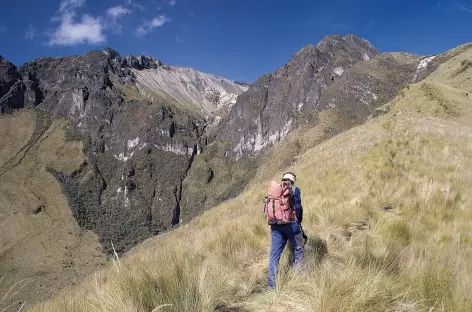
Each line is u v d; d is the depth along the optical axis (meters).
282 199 5.88
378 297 3.87
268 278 5.52
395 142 18.91
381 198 9.58
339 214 8.27
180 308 4.04
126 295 4.04
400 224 7.05
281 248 5.91
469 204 8.62
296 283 4.80
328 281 4.21
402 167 14.25
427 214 7.99
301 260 5.81
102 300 4.12
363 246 5.93
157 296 4.09
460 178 11.36
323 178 14.80
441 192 9.62
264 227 8.23
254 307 4.60
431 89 83.62
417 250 5.61
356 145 23.48
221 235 7.79
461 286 4.05
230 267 6.23
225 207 19.02
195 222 19.50
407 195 9.88
